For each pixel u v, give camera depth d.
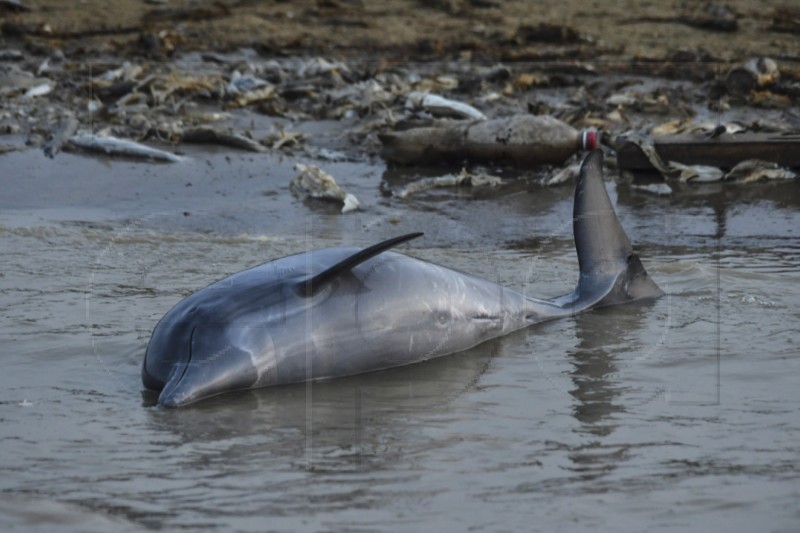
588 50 67.56
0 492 16.69
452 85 59.72
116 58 65.88
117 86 56.94
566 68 63.47
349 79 61.16
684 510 16.28
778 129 48.53
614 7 79.56
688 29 73.50
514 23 75.38
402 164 46.62
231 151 47.16
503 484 17.22
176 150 46.94
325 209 39.88
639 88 59.75
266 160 46.19
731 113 54.44
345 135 51.56
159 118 52.31
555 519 15.95
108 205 40.12
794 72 60.06
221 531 15.42
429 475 17.58
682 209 40.12
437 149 46.03
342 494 16.78
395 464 18.05
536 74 62.25
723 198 41.62
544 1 81.56
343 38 71.56
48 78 59.34
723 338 25.23
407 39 71.38
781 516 16.09
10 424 19.66
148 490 16.89
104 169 43.94
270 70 61.62
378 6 79.56
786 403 21.09
